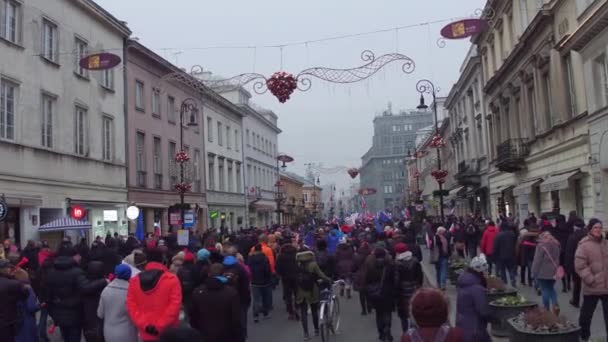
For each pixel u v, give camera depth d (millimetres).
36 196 22141
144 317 6535
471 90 43844
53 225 20594
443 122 57656
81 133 26281
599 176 19875
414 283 10227
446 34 12555
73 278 8883
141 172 32719
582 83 21547
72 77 25438
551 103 25375
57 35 24359
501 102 34000
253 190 55938
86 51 25359
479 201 42969
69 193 24641
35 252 15141
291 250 13555
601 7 17688
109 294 6930
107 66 15148
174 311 6543
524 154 29062
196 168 41562
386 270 10250
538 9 25500
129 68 31516
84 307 8625
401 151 121625
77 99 25797
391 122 122500
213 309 7043
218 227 46219
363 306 13734
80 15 26375
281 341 11000
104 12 28188
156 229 31703
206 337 6988
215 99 45531
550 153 25594
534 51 26562
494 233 17516
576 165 22375
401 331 11562
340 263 16422
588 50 20094
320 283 11211
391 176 122188
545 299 10930
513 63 30141
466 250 25594
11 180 20641
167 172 36375
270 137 67875
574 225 13297
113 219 28266
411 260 10289
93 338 8469
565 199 24016
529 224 15727
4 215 18328
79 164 25672
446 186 58969
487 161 39312
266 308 13562
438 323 4129
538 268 10914
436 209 63125
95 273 8602
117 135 29734
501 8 31984
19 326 7953
